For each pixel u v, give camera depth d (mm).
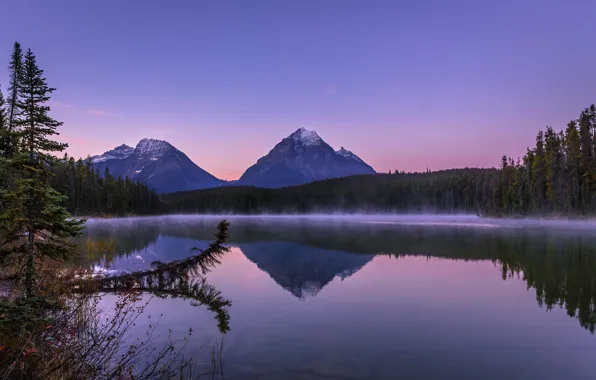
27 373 5543
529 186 104625
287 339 10531
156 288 17344
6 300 7379
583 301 15281
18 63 22531
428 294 16516
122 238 46875
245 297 15867
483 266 24984
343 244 41281
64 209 8789
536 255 30656
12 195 8117
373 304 14789
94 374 6496
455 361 9141
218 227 21094
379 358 9273
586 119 96000
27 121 10508
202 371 8258
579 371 8578
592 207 85312
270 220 134500
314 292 16938
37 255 8859
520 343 10500
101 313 12031
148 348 9414
